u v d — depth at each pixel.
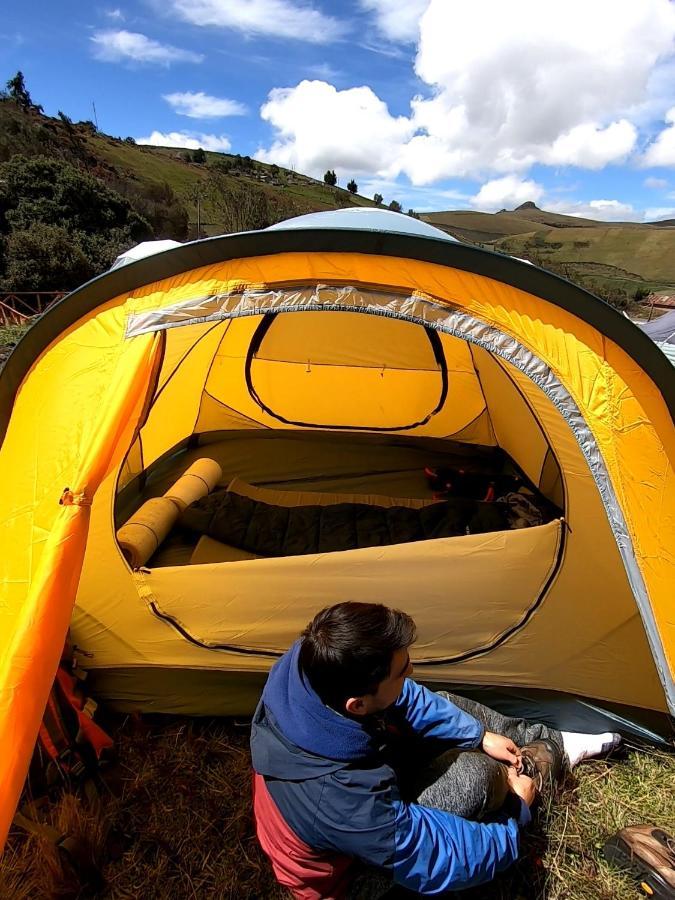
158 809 1.93
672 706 1.86
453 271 1.84
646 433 1.86
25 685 1.53
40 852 1.70
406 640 1.27
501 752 1.81
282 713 1.33
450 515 3.29
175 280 1.86
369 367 4.27
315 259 1.83
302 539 3.10
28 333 1.98
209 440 4.52
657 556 1.87
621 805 1.96
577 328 1.85
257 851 1.81
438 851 1.37
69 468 1.81
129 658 2.29
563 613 2.26
